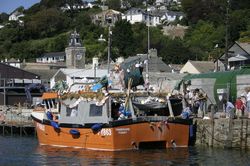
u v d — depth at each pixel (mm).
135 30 181000
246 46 81250
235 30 136750
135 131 35969
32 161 34219
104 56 140000
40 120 42469
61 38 185125
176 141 37406
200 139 38531
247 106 38062
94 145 37125
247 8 158625
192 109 40688
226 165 30516
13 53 182875
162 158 33250
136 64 40969
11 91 85812
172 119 36906
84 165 31391
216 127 37562
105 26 179250
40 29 198625
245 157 33250
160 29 186125
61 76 85750
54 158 34750
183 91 41594
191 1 191000
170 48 143875
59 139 40188
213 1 180500
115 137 35750
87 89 39625
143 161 32188
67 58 117375
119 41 151375
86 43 165000
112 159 33062
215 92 47688
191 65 102312
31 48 183625
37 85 81938
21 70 102188
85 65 119125
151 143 37469
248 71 45688
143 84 41844
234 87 45875
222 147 37188
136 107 38156
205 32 161125
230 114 36969
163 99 38906
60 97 40000
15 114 64500
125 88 40500
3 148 43094
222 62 84688
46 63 142625
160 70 94812
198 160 32312
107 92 36438
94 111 37062
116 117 37781
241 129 36469
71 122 38781
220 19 163875
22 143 48000
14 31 196625
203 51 145750
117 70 41000
